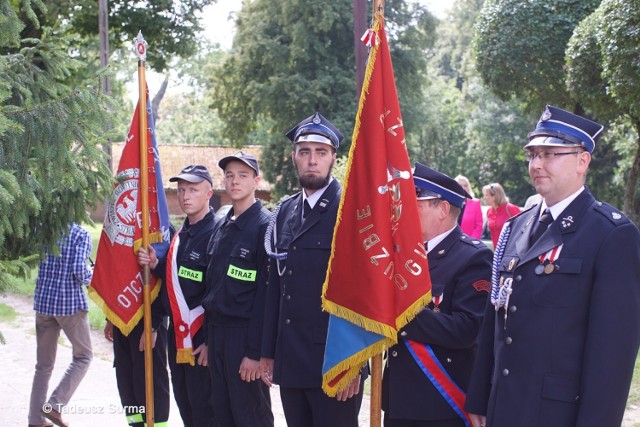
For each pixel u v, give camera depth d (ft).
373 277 11.62
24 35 41.11
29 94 14.05
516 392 10.05
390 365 12.39
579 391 9.72
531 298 10.13
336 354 11.95
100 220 77.97
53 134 13.70
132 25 75.15
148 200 17.53
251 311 15.03
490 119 108.17
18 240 15.49
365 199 11.90
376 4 12.23
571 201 10.30
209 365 15.62
